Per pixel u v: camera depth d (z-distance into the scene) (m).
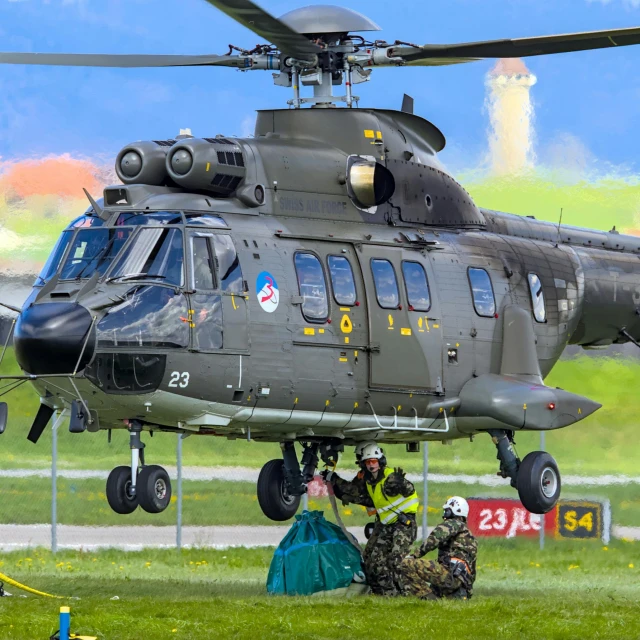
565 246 69.31
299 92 58.69
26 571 63.31
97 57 55.59
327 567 50.59
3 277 109.38
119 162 52.59
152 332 47.94
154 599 48.22
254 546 78.56
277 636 38.88
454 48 57.09
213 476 103.31
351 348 53.81
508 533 81.94
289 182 54.28
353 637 39.22
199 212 50.69
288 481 56.28
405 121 60.56
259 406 51.12
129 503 52.59
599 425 112.19
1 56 55.06
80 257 50.16
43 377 47.78
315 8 58.81
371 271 55.34
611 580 65.62
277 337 51.06
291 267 52.34
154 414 49.44
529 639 39.66
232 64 58.53
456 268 59.59
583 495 88.62
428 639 39.16
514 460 60.66
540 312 63.81
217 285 49.59
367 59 58.41
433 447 114.19
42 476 99.94
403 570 49.09
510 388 58.78
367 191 55.88
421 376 56.56
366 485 51.59
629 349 118.81
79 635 37.41
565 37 54.69
